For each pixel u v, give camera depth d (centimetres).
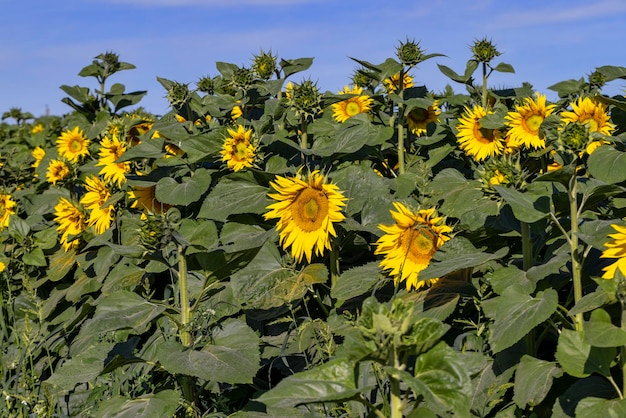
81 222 659
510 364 374
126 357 414
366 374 349
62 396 534
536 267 359
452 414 332
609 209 488
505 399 373
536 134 534
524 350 378
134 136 696
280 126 617
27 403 503
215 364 383
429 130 654
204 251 423
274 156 546
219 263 424
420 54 592
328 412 398
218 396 450
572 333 326
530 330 348
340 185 515
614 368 343
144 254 414
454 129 614
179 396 404
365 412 381
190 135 562
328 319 447
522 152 570
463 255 390
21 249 695
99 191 628
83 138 773
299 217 464
